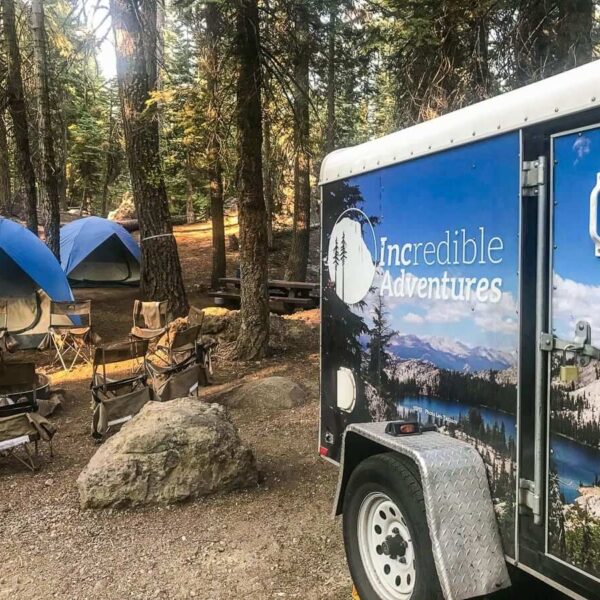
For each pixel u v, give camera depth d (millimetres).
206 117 9305
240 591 3174
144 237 11594
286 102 9406
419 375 2863
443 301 2689
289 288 12961
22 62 12648
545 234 2172
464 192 2555
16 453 5445
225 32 8055
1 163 12992
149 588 3225
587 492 2018
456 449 2494
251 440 5641
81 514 4105
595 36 6961
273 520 3996
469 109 2553
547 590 2498
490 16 6930
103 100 20188
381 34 7367
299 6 7895
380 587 2824
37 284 10219
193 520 4012
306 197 14812
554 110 2123
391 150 3029
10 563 3506
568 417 2080
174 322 9969
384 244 3109
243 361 8703
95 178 29797
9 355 9703
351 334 3422
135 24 9594
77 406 7164
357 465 3012
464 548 2350
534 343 2219
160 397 6172
